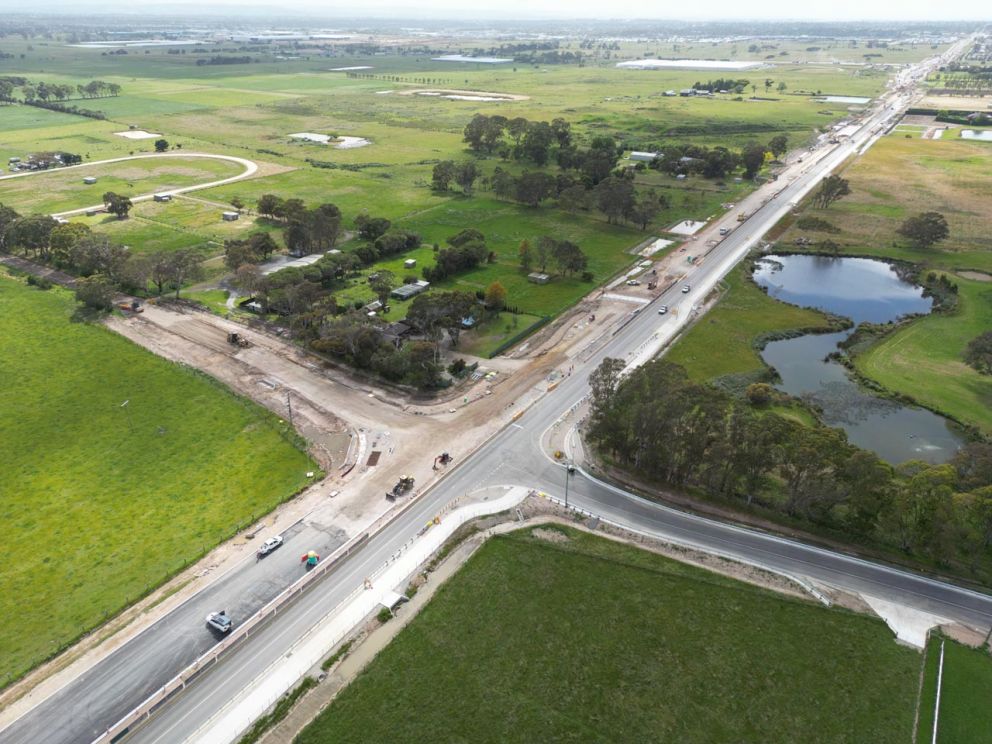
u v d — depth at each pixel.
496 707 65.94
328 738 62.69
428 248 197.38
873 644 73.19
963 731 63.66
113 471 101.12
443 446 107.81
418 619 75.75
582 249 198.12
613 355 137.38
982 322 152.38
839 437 89.50
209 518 91.38
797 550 86.75
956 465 94.38
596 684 68.50
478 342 142.38
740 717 65.50
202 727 63.69
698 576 82.38
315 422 113.94
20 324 148.12
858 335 147.75
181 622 74.94
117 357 134.62
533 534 89.25
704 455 95.69
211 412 116.38
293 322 143.75
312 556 82.94
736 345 142.88
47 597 78.06
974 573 82.50
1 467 101.62
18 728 63.12
